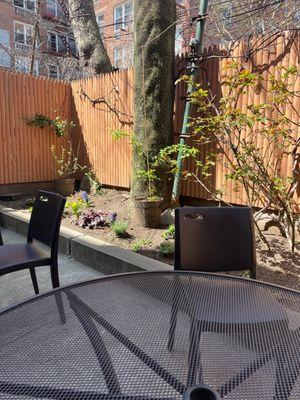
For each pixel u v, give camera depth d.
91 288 1.61
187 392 0.94
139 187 4.36
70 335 1.23
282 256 3.15
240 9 7.21
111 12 16.69
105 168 6.14
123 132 5.18
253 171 3.37
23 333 1.24
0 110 6.02
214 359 1.10
